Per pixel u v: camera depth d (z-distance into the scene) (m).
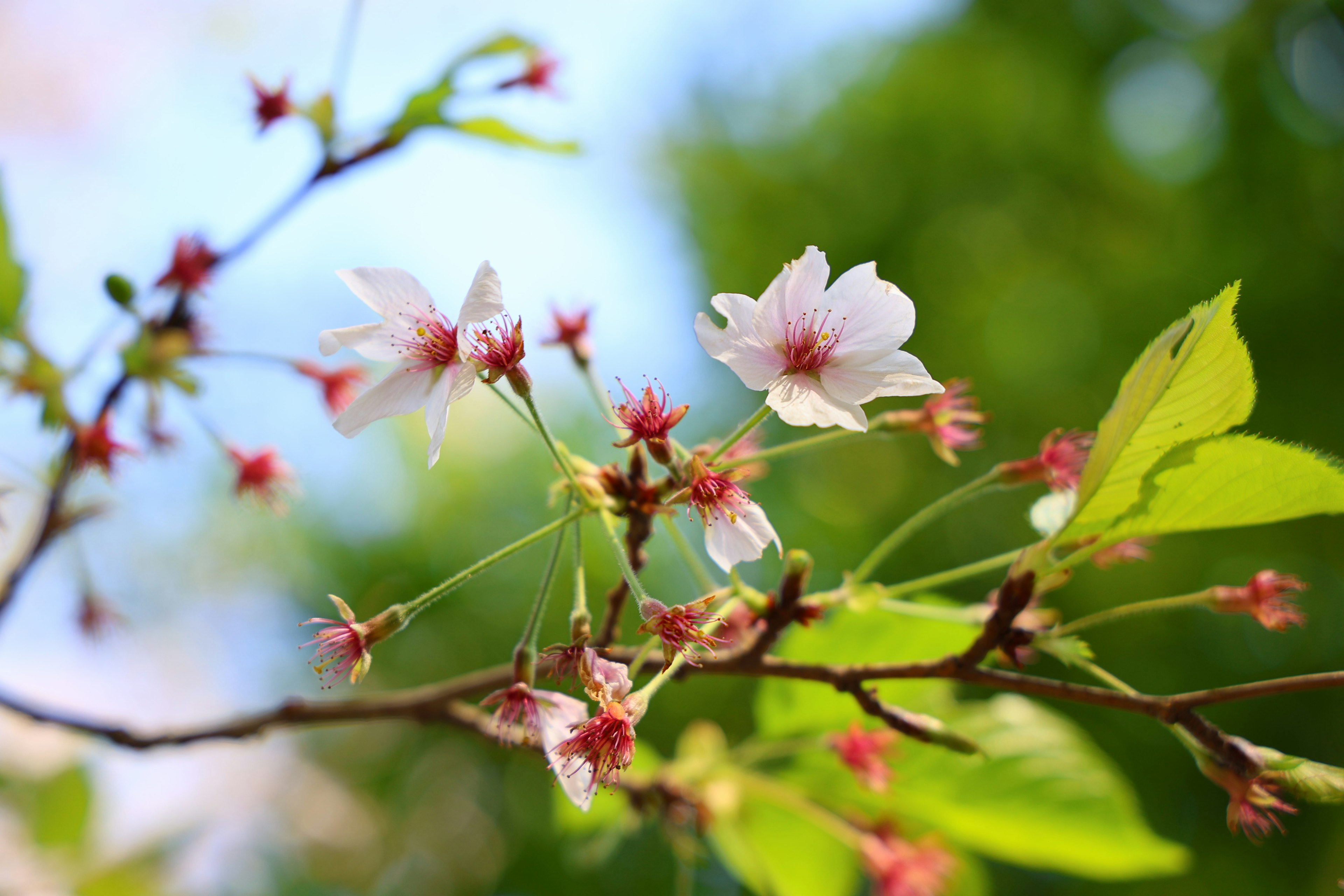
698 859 2.72
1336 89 9.66
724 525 1.73
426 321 1.79
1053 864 2.70
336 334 1.78
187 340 2.43
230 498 6.88
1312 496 1.61
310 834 7.09
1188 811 7.60
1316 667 7.84
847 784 2.76
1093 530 1.74
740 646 2.00
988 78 11.26
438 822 7.81
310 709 2.18
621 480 1.81
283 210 2.53
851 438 1.93
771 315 1.75
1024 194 10.95
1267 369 8.89
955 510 8.98
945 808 2.64
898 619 2.61
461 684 2.17
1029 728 2.66
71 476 2.29
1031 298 10.31
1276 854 7.44
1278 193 9.45
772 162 11.61
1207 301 1.52
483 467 7.96
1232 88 9.98
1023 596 1.74
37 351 2.23
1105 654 7.86
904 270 10.66
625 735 1.56
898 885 2.60
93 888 3.42
